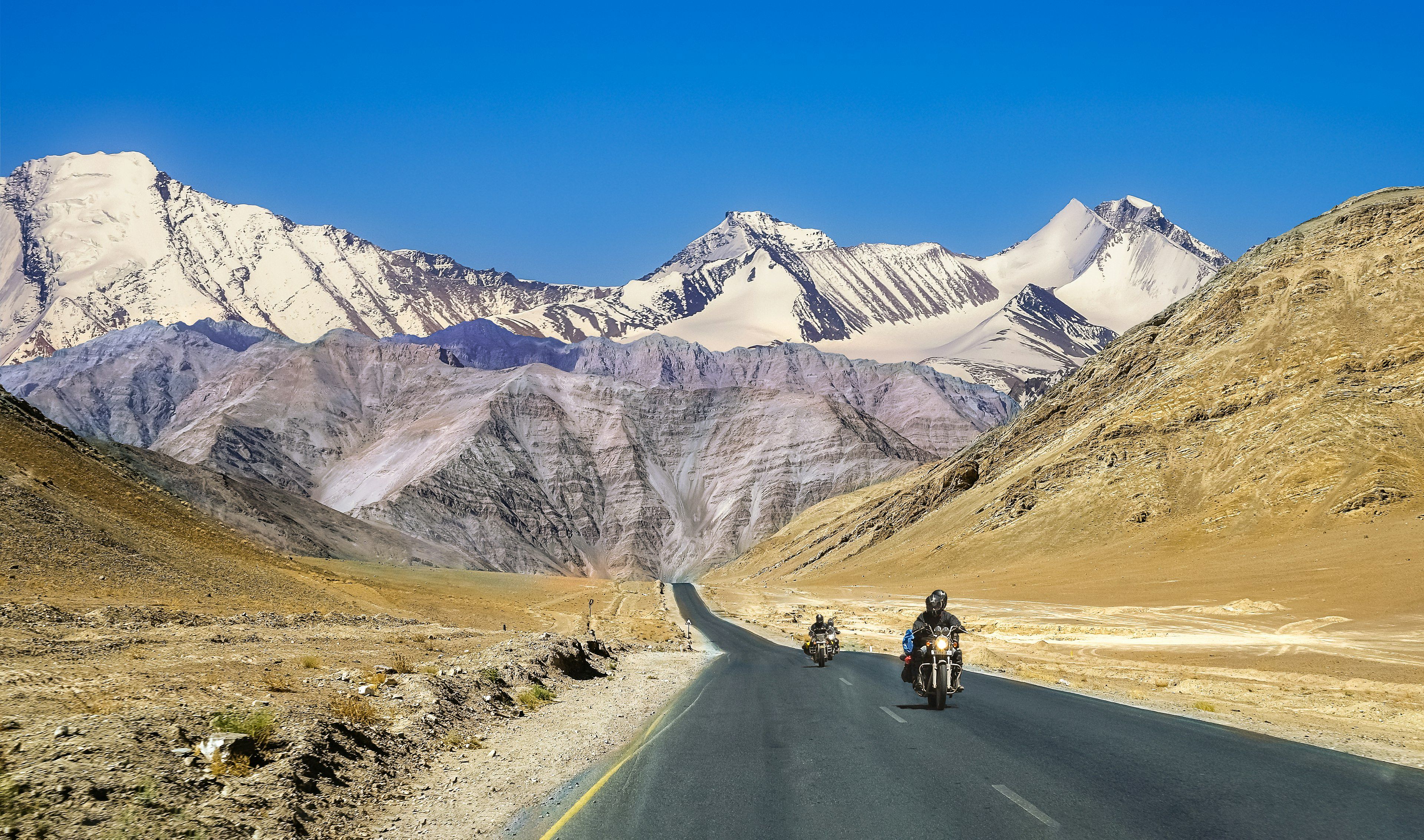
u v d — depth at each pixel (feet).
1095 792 35.94
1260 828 30.68
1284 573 255.70
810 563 596.29
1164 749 45.34
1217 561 295.48
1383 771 40.14
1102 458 410.31
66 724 33.12
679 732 52.54
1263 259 460.14
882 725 53.78
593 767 42.50
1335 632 172.76
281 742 37.50
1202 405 402.31
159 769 30.81
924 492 546.67
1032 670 103.71
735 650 149.38
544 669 81.41
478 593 326.44
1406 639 157.38
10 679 46.78
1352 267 415.64
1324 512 306.14
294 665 67.92
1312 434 342.03
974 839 29.55
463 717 55.36
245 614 119.14
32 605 83.41
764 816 32.86
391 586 259.80
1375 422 334.03
